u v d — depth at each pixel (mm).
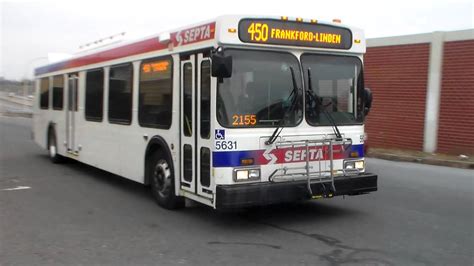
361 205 8258
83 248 5883
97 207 8094
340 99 7266
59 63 12961
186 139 7160
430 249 5840
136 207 8094
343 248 5859
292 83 6812
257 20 6496
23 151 16344
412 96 16625
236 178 6348
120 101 9383
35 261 5410
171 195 7715
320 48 7023
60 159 13328
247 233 6527
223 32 6281
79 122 11508
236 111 6398
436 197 9008
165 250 5801
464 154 15078
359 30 7434
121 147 9375
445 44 15477
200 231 6629
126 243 6082
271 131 6613
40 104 14758
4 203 8367
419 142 16484
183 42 7199
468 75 14875
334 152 7113
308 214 7590
